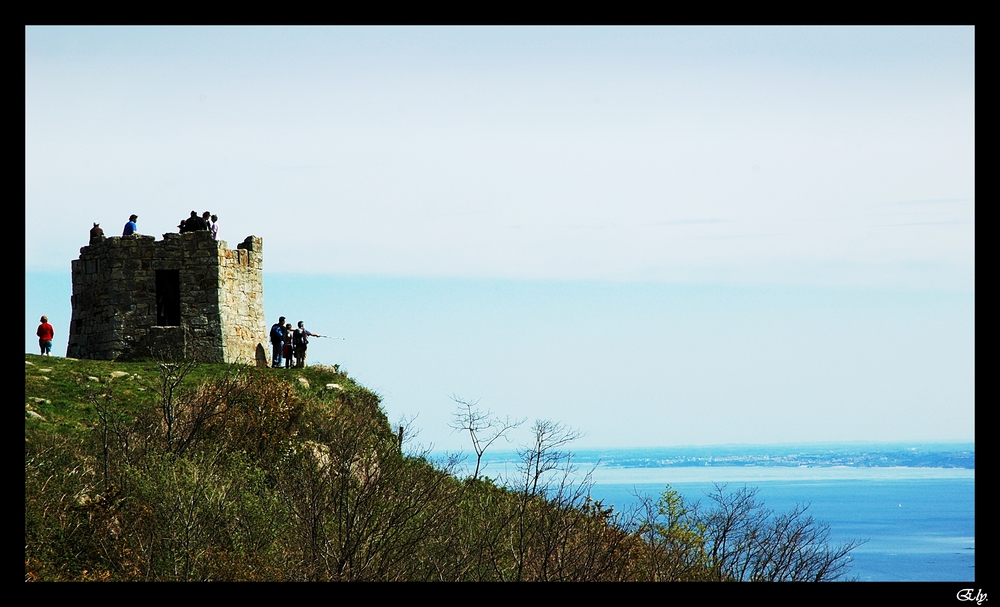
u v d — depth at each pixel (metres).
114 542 39.78
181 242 73.50
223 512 41.69
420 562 41.19
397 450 51.53
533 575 41.31
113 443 47.75
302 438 54.44
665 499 46.34
